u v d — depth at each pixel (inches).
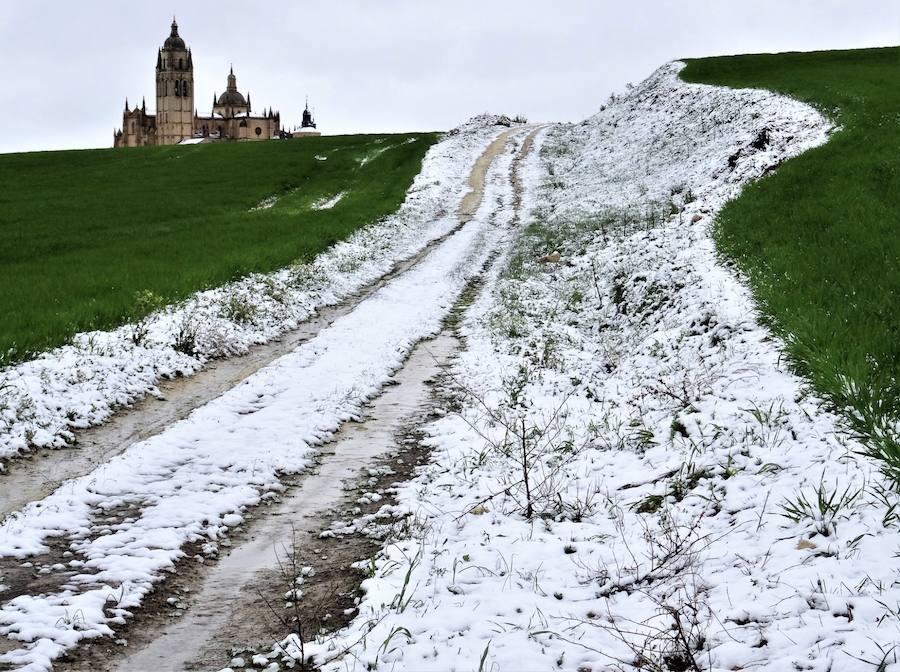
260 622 242.7
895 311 414.0
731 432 338.0
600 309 728.3
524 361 582.6
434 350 671.8
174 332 620.1
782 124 1304.1
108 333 588.4
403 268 1113.4
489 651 202.8
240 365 607.8
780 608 203.8
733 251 658.2
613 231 1072.8
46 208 1691.7
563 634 210.8
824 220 683.4
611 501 314.2
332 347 667.4
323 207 1728.6
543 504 319.0
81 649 223.5
